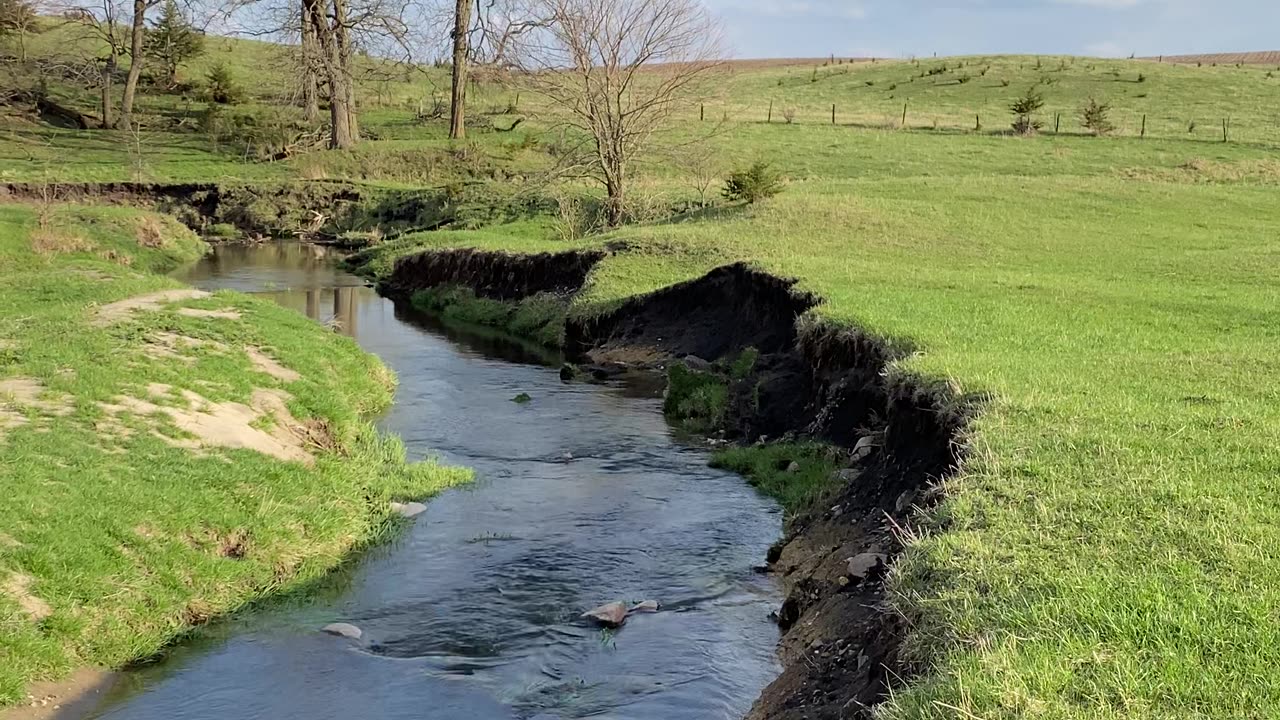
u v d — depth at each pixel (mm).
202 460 10820
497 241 30609
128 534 8930
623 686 7641
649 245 25172
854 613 7617
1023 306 14961
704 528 11141
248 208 42938
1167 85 67375
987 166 42156
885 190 32344
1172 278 18922
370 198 43156
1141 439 8031
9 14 58281
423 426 15570
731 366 16812
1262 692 4621
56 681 7430
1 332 14688
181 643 8320
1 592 7711
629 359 20406
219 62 63875
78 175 43312
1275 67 83125
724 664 7977
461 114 51625
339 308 27562
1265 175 38375
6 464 9508
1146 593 5496
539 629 8656
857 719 6027
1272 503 6676
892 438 10516
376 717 7203
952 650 5461
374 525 11078
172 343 14867
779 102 66875
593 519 11438
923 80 73375
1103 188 31750
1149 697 4652
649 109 33125
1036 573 5949
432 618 8875
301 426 13195
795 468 12820
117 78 61188
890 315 14164
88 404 11453
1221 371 10398
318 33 48469
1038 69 74938
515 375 19500
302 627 8672
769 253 23047
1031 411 8859
